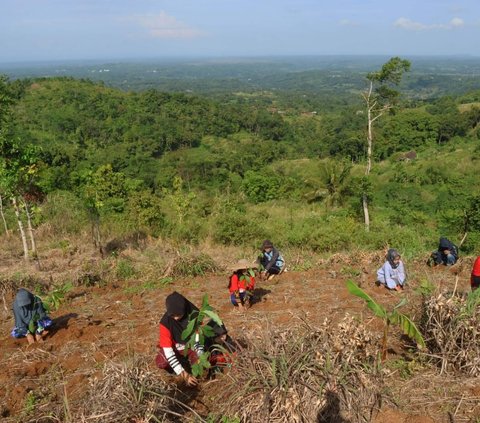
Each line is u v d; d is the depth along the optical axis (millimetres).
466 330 4176
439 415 3574
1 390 4469
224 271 9133
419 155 62406
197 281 8477
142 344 5363
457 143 65500
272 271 8336
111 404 3443
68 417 3607
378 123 84375
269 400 3471
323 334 4008
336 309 6203
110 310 6840
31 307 5570
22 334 5586
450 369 4168
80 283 8508
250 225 14516
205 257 9250
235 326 5766
